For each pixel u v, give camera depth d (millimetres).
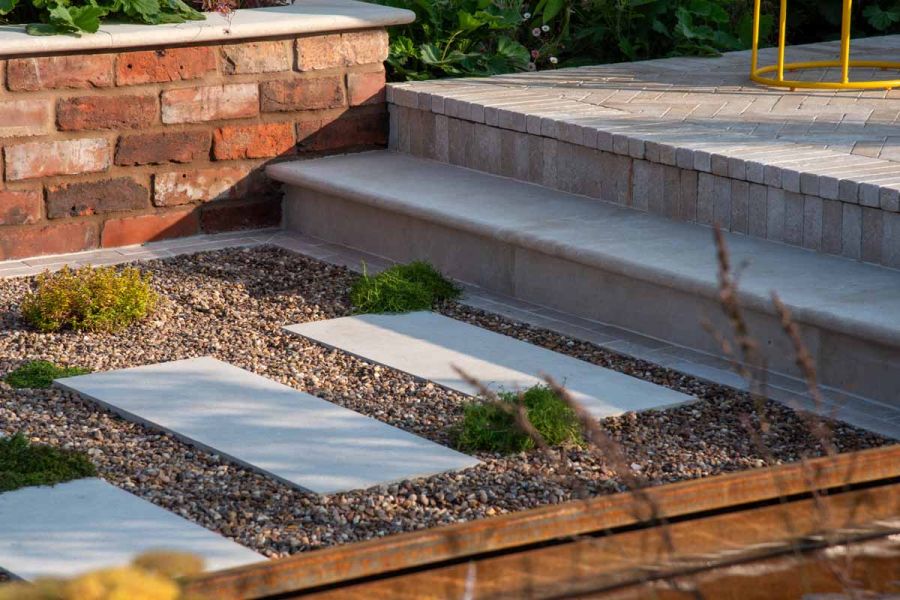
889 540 2836
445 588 2639
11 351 6691
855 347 5887
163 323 7215
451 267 8078
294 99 9266
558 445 5371
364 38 9461
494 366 6398
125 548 4363
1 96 8164
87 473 5059
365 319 7238
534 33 11078
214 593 2570
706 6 10945
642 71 10141
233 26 8797
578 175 8242
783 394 5980
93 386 6078
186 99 8820
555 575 2684
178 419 5648
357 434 5500
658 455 5293
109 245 8789
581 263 7055
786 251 6922
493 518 2816
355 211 8750
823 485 3035
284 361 6586
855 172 6797
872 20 11625
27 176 8367
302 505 4832
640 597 2598
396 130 9641
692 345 6676
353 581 2674
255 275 8203
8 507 4711
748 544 2809
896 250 6492
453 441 5504
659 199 7734
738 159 7152
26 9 8969
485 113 8758
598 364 6496
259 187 9273
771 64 10273
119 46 8406
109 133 8602
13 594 2484
